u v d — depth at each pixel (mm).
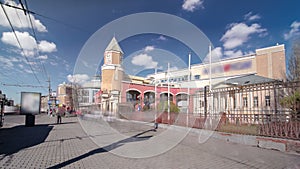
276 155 5855
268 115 7418
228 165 4906
